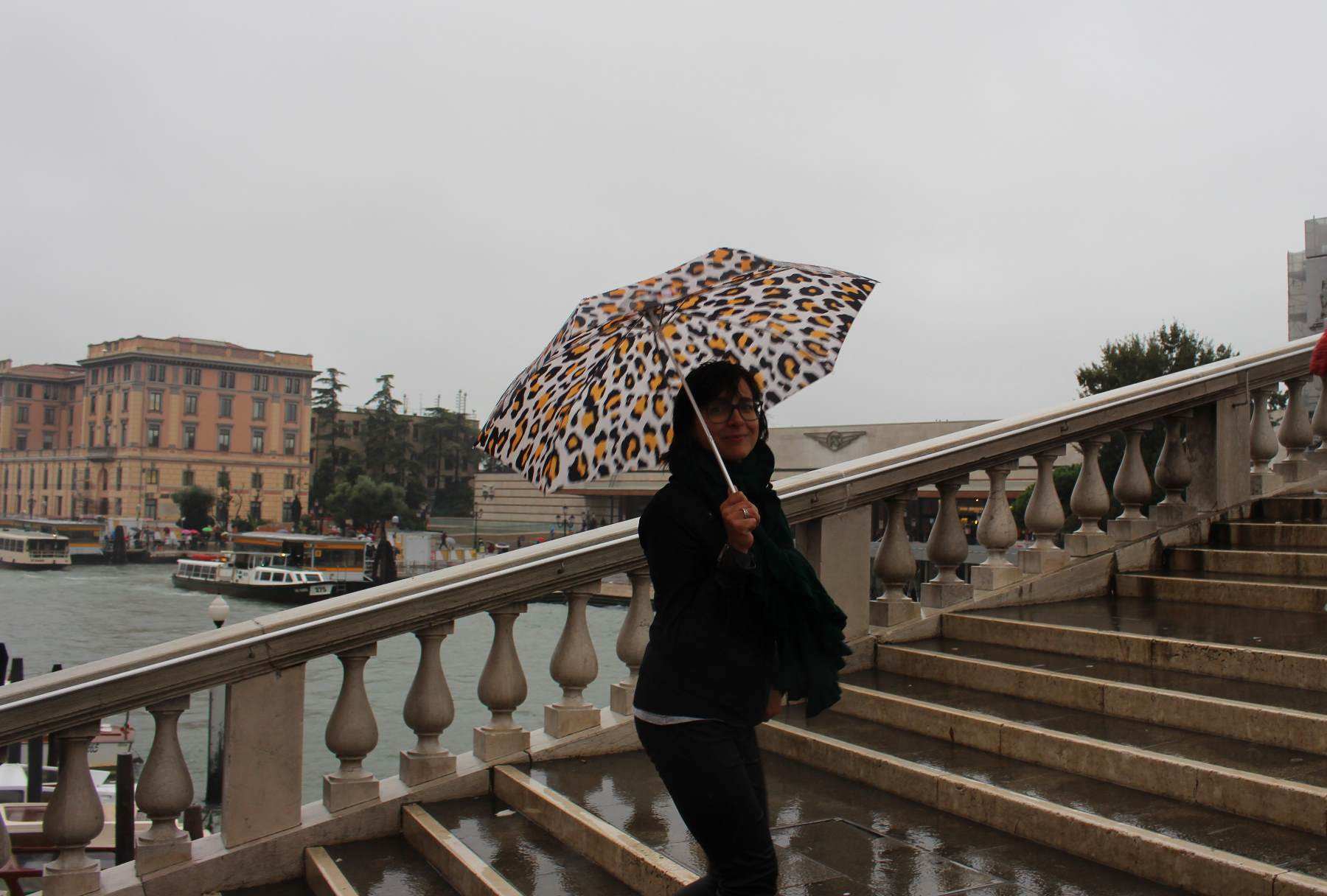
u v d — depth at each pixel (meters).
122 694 4.48
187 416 137.50
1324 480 7.64
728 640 2.57
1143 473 7.23
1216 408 7.41
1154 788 3.94
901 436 67.88
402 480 143.88
